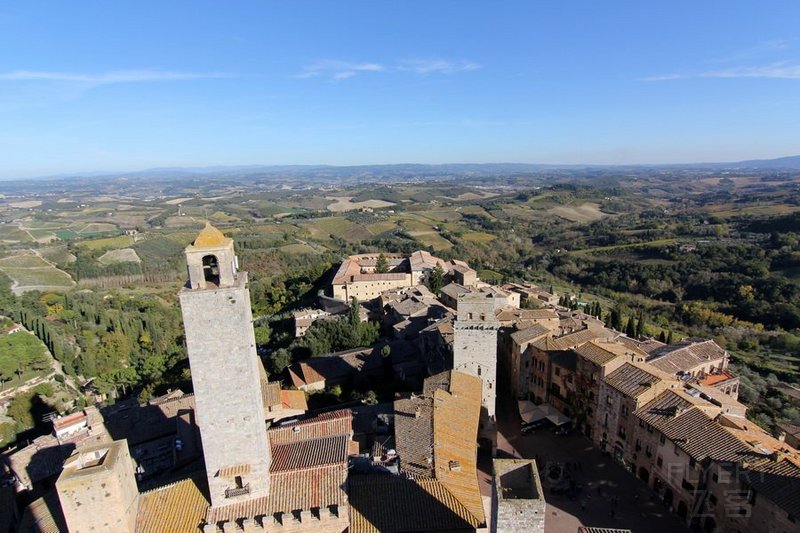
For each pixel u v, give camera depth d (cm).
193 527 4472
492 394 6975
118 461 4275
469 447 5450
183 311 4212
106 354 14900
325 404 8269
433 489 4672
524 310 10881
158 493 4744
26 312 17075
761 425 7631
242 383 4416
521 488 3953
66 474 4112
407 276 16938
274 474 4800
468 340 6944
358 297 16525
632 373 6725
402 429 5716
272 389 7375
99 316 18662
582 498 5956
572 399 7581
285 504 4547
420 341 10188
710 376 8525
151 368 13200
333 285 16425
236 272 4612
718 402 6475
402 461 5191
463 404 6256
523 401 8238
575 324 10144
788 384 9981
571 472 6500
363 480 4859
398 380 8881
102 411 9000
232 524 4372
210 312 4244
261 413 4709
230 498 4584
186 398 8050
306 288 18850
